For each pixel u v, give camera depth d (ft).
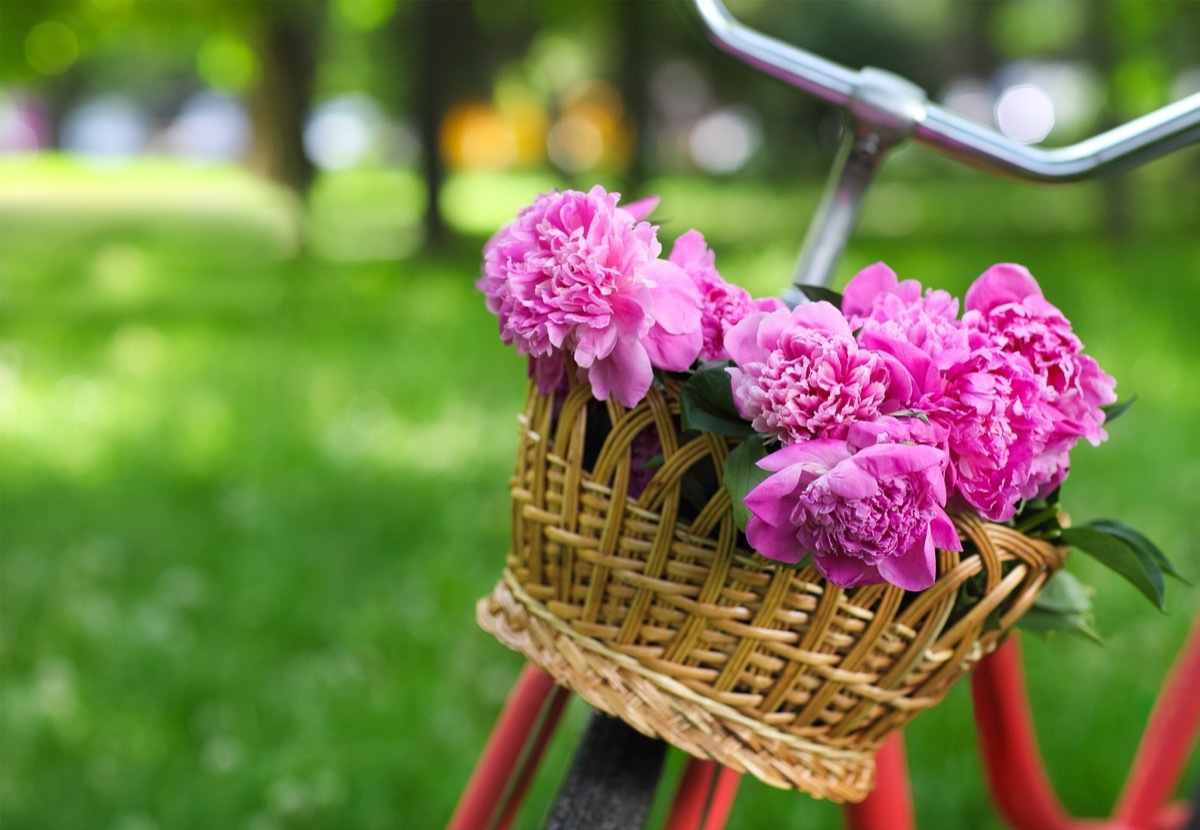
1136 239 37.32
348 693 9.36
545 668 3.03
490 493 14.24
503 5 44.27
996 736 4.40
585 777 3.35
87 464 15.79
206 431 17.29
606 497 2.98
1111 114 38.09
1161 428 16.05
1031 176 3.60
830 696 2.98
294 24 41.83
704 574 2.91
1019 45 64.95
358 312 28.17
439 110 39.06
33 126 128.88
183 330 26.32
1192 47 42.29
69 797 8.07
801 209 48.80
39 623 10.71
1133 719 8.59
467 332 24.85
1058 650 9.67
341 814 7.84
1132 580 3.07
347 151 115.14
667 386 2.88
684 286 2.86
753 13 47.29
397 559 12.16
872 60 47.70
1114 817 5.96
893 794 4.01
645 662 2.99
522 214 2.96
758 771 2.94
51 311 29.48
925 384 2.73
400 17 46.26
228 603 11.05
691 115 82.79
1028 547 2.98
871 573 2.70
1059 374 2.89
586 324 2.79
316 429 17.24
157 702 9.35
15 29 39.22
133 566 12.09
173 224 53.47
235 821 7.82
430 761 8.39
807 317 2.76
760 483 2.67
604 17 45.50
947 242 40.11
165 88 134.72
